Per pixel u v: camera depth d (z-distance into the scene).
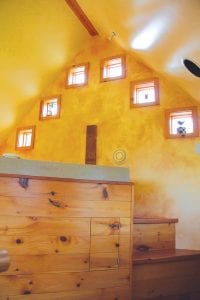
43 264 1.90
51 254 1.93
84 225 2.05
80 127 4.16
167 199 3.22
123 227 2.16
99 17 3.64
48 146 4.39
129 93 3.86
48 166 2.05
